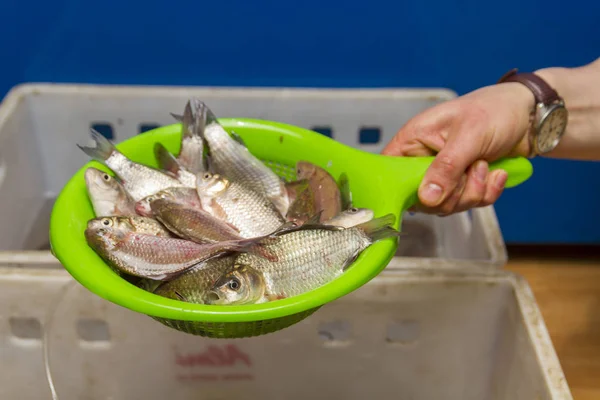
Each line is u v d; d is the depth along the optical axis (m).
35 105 1.15
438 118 0.77
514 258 1.35
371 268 0.60
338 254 0.64
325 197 0.73
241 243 0.65
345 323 0.92
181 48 1.14
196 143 0.79
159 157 0.79
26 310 0.84
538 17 1.11
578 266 1.33
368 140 1.25
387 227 0.63
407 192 0.71
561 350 1.13
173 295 0.65
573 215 1.33
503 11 1.11
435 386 0.91
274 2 1.09
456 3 1.10
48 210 1.21
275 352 0.88
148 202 0.72
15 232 1.12
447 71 1.18
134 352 0.88
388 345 0.88
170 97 1.14
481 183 0.73
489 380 0.88
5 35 1.11
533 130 0.79
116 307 0.84
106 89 1.14
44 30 1.11
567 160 1.25
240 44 1.14
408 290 0.82
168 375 0.90
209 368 0.90
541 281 1.29
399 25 1.12
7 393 0.92
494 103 0.76
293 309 0.56
